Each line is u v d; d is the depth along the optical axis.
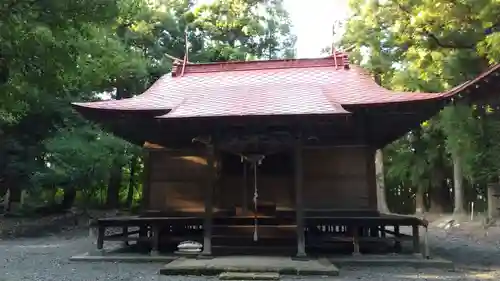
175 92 13.94
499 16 12.72
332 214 12.17
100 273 9.91
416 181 28.45
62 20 6.37
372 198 12.15
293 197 12.55
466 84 10.41
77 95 21.28
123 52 21.41
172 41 30.84
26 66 6.37
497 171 17.50
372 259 11.00
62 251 14.26
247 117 9.97
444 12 14.27
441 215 28.58
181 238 12.54
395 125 12.27
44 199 31.58
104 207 32.72
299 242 10.64
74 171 20.44
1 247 15.56
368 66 21.14
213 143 11.02
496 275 9.55
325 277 9.24
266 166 12.88
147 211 12.81
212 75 15.44
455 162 23.81
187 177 12.88
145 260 11.60
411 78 18.66
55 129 21.47
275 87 13.02
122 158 22.98
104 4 6.74
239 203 12.68
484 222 20.86
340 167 12.41
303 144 11.65
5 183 20.42
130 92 27.44
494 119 16.39
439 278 9.14
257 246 12.13
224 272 9.46
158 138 13.15
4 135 19.98
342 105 11.05
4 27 5.61
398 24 16.73
